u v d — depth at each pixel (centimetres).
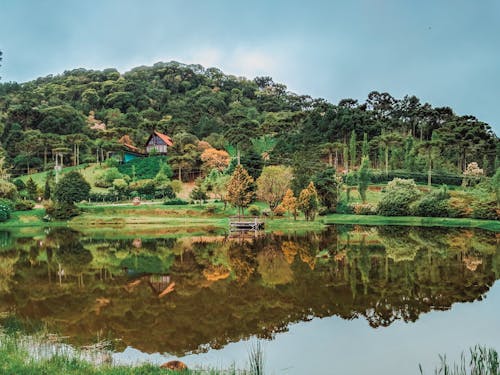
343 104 15388
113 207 7525
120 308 2045
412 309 1994
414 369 1359
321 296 2241
